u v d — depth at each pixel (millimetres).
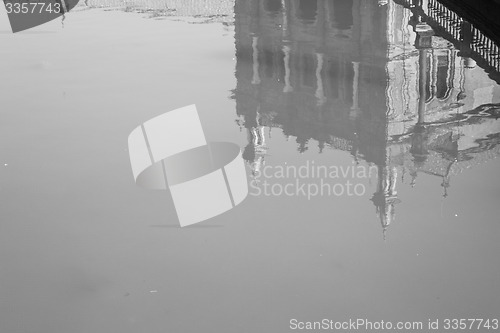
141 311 7352
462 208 9719
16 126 13797
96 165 11547
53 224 9445
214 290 7770
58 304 7512
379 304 7375
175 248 8750
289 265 8266
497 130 14438
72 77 17906
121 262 8430
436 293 7547
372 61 20438
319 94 17047
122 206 9977
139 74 18312
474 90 17000
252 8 29172
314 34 24719
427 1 26969
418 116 15492
